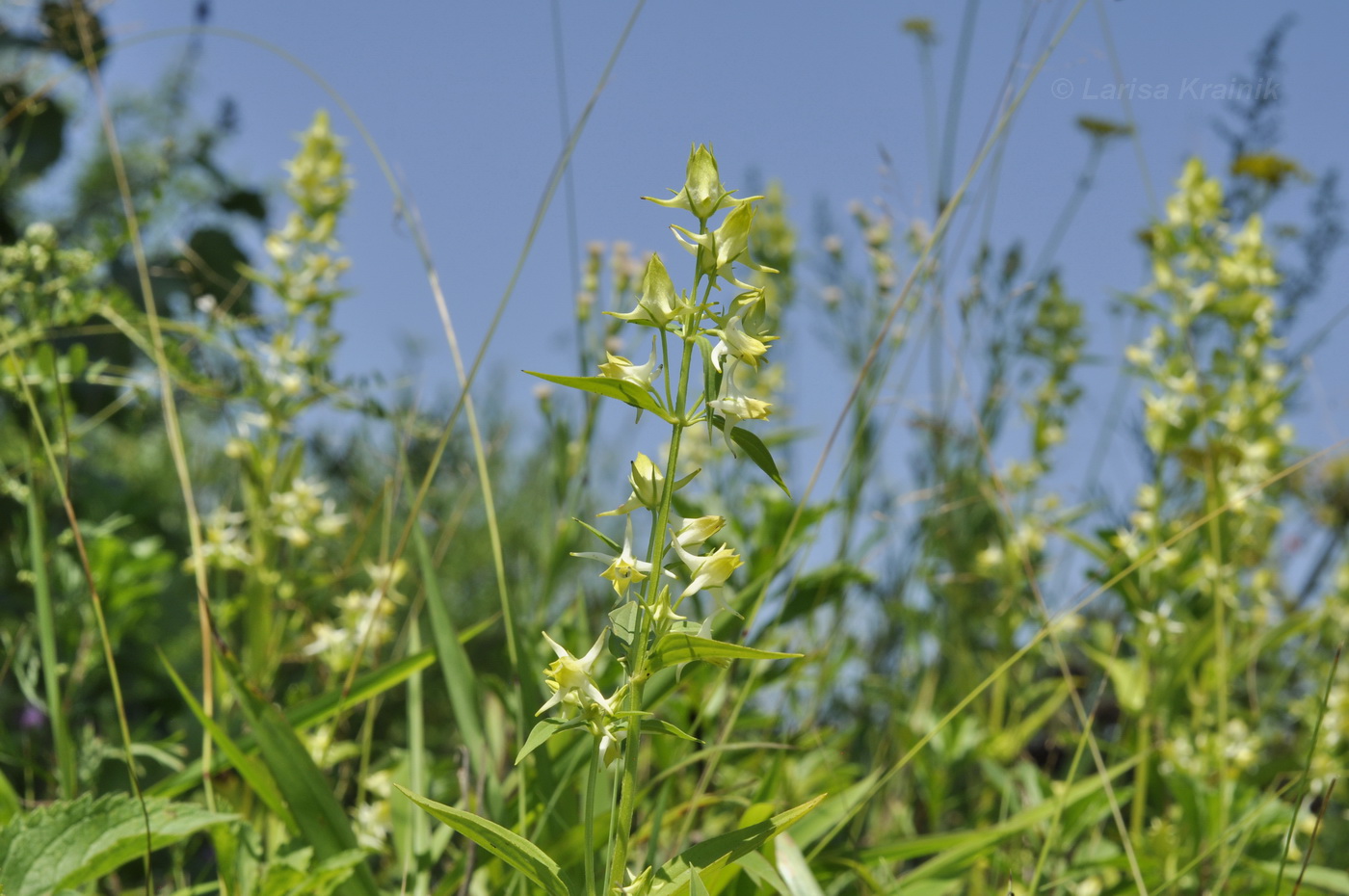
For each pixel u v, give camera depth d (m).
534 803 0.60
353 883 0.57
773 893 0.57
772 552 0.80
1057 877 0.68
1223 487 0.89
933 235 0.63
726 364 0.48
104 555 0.79
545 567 0.80
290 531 0.76
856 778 0.85
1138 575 0.86
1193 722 0.87
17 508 0.85
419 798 0.47
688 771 0.78
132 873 0.71
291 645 0.79
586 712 0.47
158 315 1.03
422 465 0.83
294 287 0.80
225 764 0.61
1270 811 0.71
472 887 0.60
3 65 0.95
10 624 0.81
